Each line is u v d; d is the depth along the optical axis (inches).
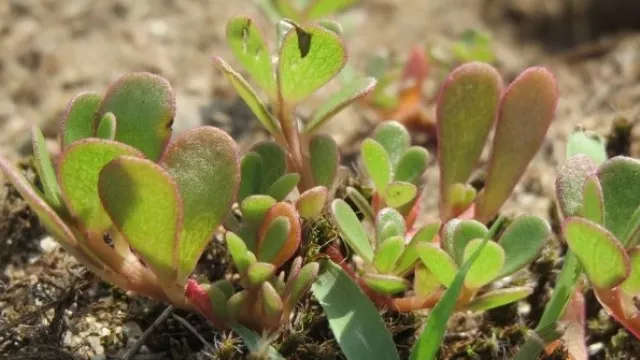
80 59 9.0
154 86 5.4
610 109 8.4
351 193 5.9
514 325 6.0
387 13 11.0
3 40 9.2
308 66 5.7
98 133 5.2
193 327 5.8
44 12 9.6
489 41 8.9
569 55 9.7
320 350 5.7
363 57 10.0
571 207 5.4
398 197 5.8
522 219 5.4
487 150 7.8
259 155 5.7
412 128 8.1
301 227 5.8
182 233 5.3
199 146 5.2
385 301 5.7
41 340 5.7
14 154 7.9
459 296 5.5
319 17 8.0
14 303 6.0
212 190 5.3
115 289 5.9
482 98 5.9
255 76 5.8
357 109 8.5
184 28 9.7
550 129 8.0
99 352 5.7
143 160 4.9
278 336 5.6
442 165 6.0
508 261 5.3
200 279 5.6
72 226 5.3
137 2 9.9
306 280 5.3
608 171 5.4
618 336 5.9
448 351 5.9
